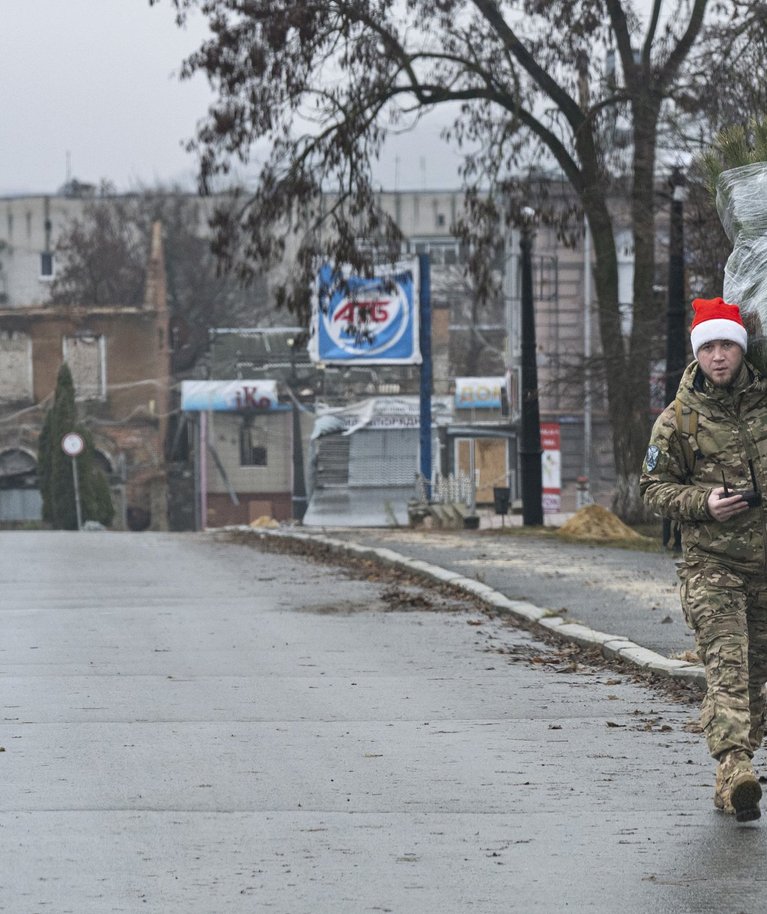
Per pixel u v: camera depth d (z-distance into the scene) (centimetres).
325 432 16588
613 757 2120
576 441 14688
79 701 2644
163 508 19200
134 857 1572
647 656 3017
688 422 1772
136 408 19275
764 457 1759
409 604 4356
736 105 6588
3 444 19150
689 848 1603
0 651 3362
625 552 5947
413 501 9462
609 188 8194
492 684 2847
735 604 1758
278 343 19150
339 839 1656
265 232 8344
